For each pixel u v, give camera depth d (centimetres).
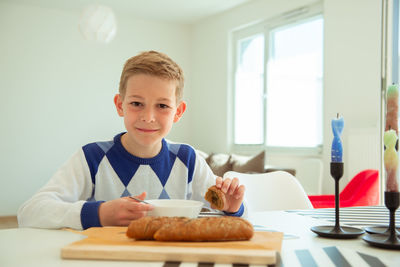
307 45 462
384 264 56
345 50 403
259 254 55
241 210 101
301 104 468
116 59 606
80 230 84
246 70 559
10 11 545
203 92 634
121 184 115
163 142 123
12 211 540
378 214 111
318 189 396
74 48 579
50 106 563
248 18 539
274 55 510
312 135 454
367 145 355
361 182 321
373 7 377
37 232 82
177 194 122
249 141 552
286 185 159
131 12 593
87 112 584
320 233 75
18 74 548
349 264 56
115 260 58
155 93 95
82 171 111
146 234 64
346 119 400
